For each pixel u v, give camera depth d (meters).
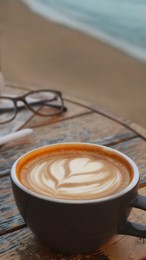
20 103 0.72
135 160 0.55
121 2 5.07
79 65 2.94
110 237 0.38
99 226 0.36
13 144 0.59
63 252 0.38
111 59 3.09
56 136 0.62
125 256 0.39
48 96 0.76
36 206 0.36
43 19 4.33
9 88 0.81
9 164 0.54
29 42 3.51
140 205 0.37
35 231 0.38
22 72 2.78
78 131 0.64
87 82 2.60
